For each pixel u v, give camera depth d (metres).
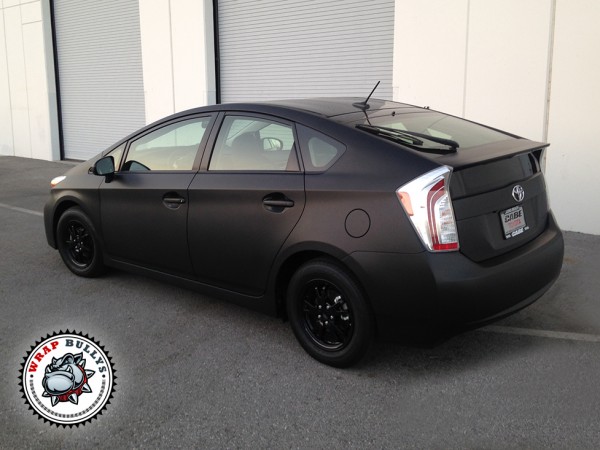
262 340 3.92
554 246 3.64
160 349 3.81
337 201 3.32
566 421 2.91
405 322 3.17
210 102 10.01
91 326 4.18
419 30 7.09
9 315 4.39
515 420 2.93
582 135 6.14
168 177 4.28
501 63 6.53
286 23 9.06
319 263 3.41
